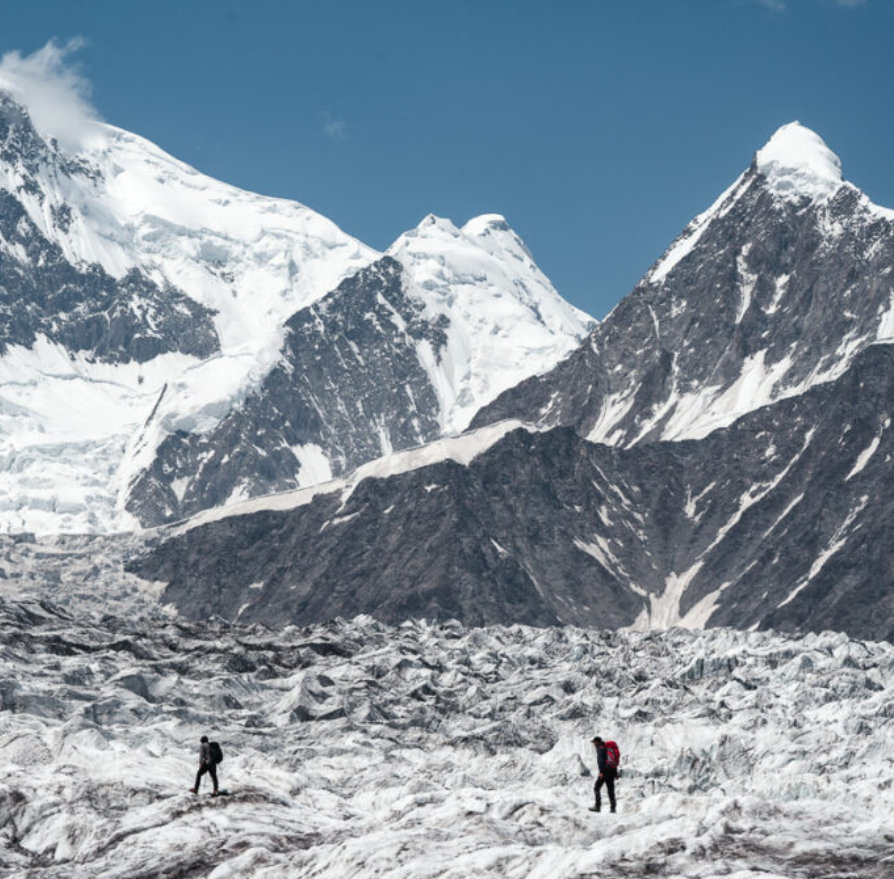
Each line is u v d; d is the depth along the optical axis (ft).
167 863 354.95
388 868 312.50
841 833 302.25
